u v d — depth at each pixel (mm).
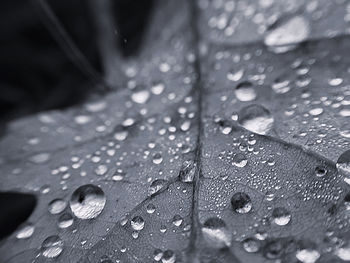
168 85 101
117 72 113
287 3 108
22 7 127
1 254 79
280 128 84
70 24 124
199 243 74
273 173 79
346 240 71
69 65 119
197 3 115
